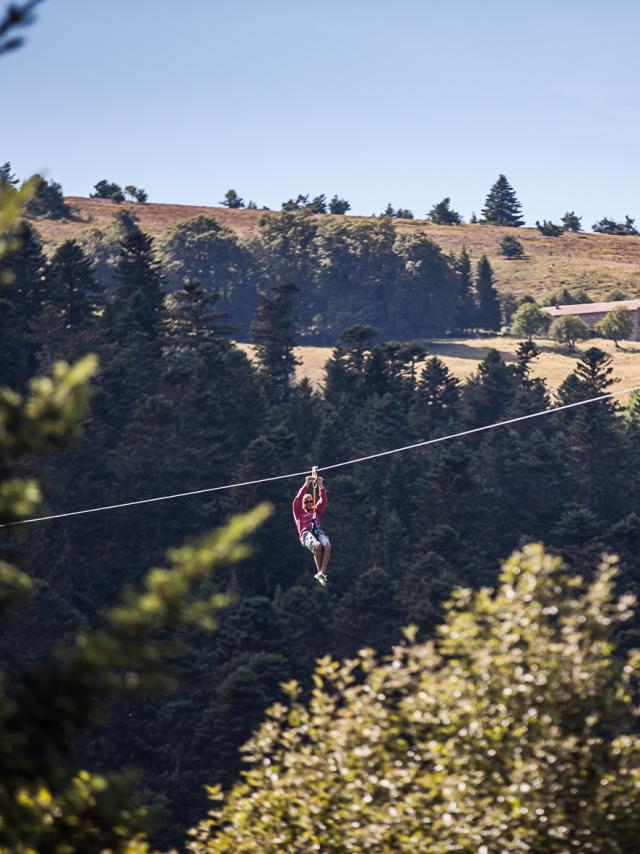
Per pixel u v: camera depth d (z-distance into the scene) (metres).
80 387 5.62
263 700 46.34
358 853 9.84
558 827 9.23
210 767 47.09
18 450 5.53
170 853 10.70
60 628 52.06
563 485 85.88
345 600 58.38
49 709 5.45
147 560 71.00
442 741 10.16
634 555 64.19
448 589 57.84
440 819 9.58
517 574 10.36
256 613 53.62
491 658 9.87
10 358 80.94
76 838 6.07
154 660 5.66
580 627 10.05
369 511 71.19
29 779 5.53
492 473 85.00
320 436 80.62
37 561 60.53
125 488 69.88
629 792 9.52
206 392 77.81
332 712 10.72
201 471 76.44
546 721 9.60
